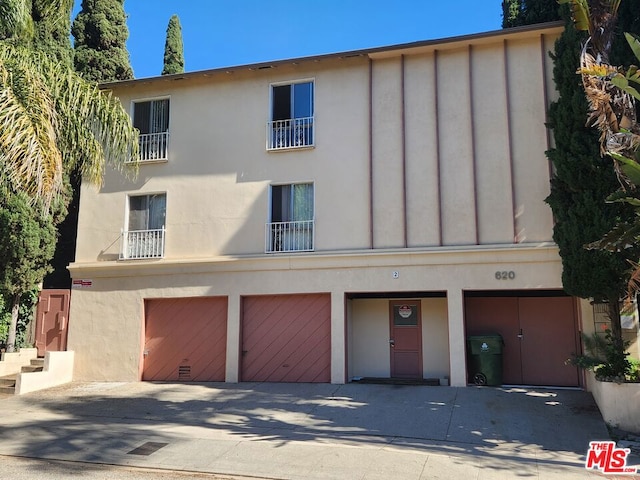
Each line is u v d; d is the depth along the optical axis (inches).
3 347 620.1
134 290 608.1
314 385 537.0
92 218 635.5
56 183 372.5
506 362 544.4
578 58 461.1
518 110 537.3
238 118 612.1
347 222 564.1
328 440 361.1
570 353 530.6
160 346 600.4
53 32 682.2
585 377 498.9
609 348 424.8
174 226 610.2
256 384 552.4
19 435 378.6
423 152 554.6
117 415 443.5
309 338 564.1
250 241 587.8
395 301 589.3
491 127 541.6
